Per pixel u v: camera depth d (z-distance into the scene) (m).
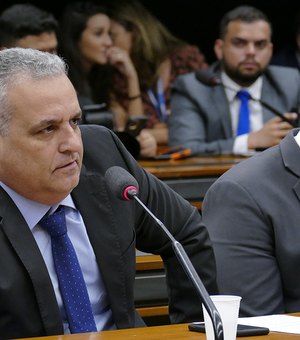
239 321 4.62
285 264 5.32
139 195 5.05
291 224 5.34
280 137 9.60
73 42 10.85
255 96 10.56
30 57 4.52
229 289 5.27
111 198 4.90
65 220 4.76
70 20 10.91
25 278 4.52
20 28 8.98
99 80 11.07
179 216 5.19
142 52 12.09
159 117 12.04
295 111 10.28
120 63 11.20
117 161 5.06
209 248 5.23
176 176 7.64
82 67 10.79
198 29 13.90
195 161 8.72
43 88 4.46
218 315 3.74
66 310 4.67
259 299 5.25
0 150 4.54
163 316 6.85
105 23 10.99
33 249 4.56
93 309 4.79
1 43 9.06
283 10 14.23
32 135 4.47
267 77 10.71
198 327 4.36
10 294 4.47
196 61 12.47
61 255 4.71
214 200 5.48
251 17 10.41
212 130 10.41
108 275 4.79
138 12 12.16
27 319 4.50
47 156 4.48
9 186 4.63
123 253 4.86
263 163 5.49
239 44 10.44
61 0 13.17
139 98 11.27
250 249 5.31
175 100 10.62
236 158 9.25
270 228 5.35
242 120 10.42
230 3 13.93
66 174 4.53
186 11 13.85
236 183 5.43
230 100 10.50
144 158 8.88
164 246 5.18
